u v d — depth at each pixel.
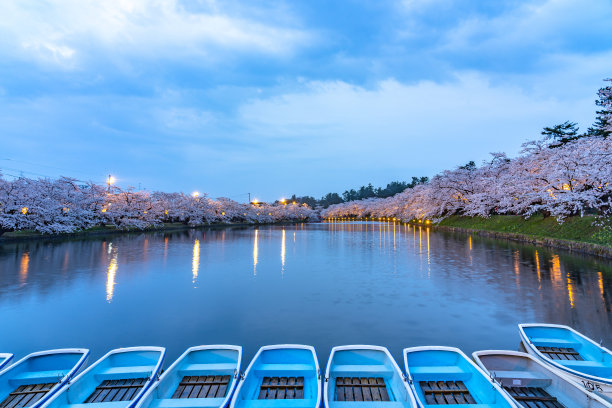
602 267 16.84
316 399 5.31
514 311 10.44
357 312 10.44
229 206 80.50
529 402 5.33
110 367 6.26
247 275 16.31
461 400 5.38
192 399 5.18
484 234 36.00
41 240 30.58
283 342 8.19
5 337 8.55
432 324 9.34
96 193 42.12
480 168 47.09
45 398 5.12
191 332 8.84
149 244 30.23
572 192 23.06
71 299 11.96
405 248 27.16
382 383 5.80
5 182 28.69
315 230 54.81
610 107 22.50
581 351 6.88
